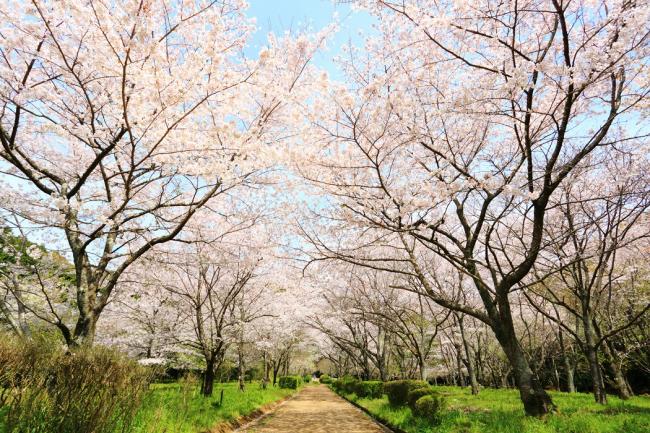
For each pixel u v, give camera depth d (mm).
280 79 6730
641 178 8938
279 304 18047
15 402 3854
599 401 9828
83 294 6809
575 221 11141
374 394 16359
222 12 5715
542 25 6180
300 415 13227
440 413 8234
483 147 8531
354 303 16891
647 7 4246
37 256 7555
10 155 6098
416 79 7027
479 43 6309
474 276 7344
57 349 4957
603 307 13547
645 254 11680
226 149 6160
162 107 5266
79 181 5898
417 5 6090
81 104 6910
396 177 8461
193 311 13648
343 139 7004
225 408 9984
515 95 5410
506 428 6383
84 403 4258
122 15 4383
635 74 5625
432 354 23516
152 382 6727
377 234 9469
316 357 44000
